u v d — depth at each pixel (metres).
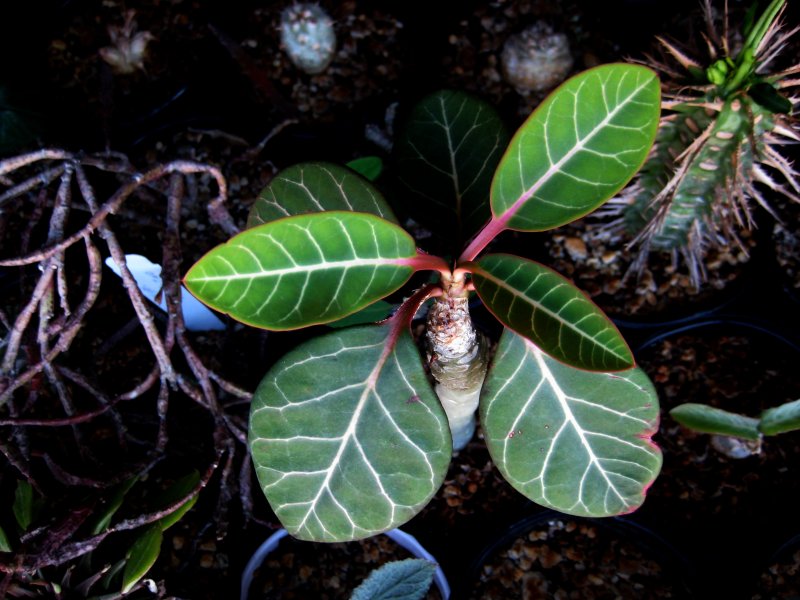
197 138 0.48
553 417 0.26
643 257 0.44
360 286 0.23
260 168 0.48
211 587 0.39
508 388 0.26
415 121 0.29
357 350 0.26
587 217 0.46
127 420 0.42
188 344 0.33
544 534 0.40
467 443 0.42
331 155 0.48
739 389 0.42
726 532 0.39
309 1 0.49
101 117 0.47
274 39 0.50
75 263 0.46
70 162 0.32
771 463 0.40
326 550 0.40
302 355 0.25
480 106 0.29
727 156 0.34
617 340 0.21
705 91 0.32
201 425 0.43
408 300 0.26
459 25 0.50
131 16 0.48
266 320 0.23
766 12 0.29
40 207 0.37
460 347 0.27
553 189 0.23
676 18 0.48
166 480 0.41
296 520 0.26
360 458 0.26
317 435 0.26
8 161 0.31
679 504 0.40
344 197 0.28
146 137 0.48
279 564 0.39
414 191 0.29
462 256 0.24
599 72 0.21
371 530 0.26
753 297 0.43
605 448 0.26
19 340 0.32
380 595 0.32
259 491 0.42
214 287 0.21
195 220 0.47
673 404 0.42
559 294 0.22
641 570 0.38
